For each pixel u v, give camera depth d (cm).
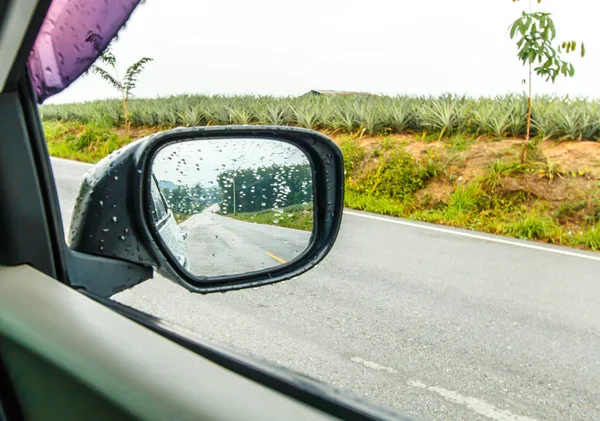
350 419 66
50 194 94
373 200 1041
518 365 303
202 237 123
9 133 88
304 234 125
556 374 291
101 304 83
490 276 505
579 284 484
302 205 125
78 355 65
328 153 126
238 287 118
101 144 703
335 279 479
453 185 1018
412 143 1170
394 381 281
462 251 615
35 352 70
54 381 67
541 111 1085
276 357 306
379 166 1116
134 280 103
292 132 123
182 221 124
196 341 80
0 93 86
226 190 123
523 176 940
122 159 102
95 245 99
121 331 69
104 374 60
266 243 123
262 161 122
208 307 381
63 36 110
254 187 123
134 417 54
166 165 121
